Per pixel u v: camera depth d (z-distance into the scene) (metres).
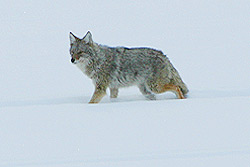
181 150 7.89
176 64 20.78
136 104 10.83
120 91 15.05
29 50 24.50
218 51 23.42
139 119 9.57
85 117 9.80
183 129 8.91
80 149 8.06
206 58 21.88
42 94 14.90
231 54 22.50
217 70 18.97
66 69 20.28
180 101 10.95
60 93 14.75
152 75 12.89
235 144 8.09
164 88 12.99
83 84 17.00
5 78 18.44
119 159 7.57
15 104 12.86
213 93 13.47
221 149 7.89
